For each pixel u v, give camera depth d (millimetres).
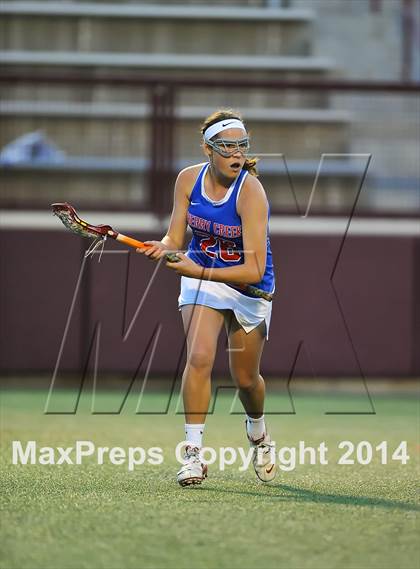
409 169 41062
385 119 41062
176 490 17578
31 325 35594
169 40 57250
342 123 48219
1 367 35562
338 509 15961
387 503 16562
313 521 15000
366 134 41125
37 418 28906
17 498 16672
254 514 15461
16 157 44500
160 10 57188
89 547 13289
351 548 13344
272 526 14617
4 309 35531
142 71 55906
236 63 55906
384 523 14930
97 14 57031
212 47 57375
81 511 15594
